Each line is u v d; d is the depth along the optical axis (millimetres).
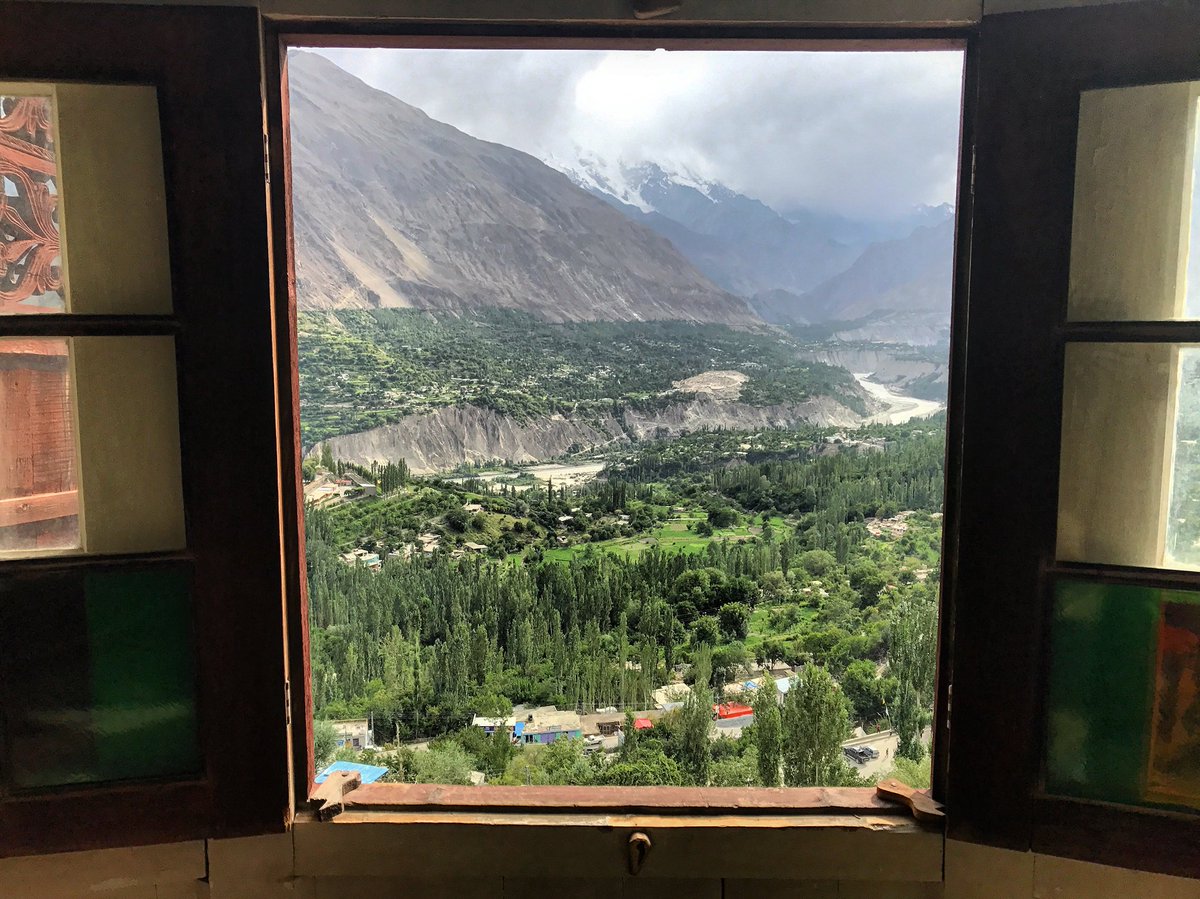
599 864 1041
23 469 993
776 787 1112
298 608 1044
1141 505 978
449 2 977
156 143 971
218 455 976
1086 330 936
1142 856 956
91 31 923
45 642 976
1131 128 945
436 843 1041
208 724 998
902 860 1032
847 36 998
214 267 960
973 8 956
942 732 1050
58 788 983
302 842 1037
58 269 979
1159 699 953
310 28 990
